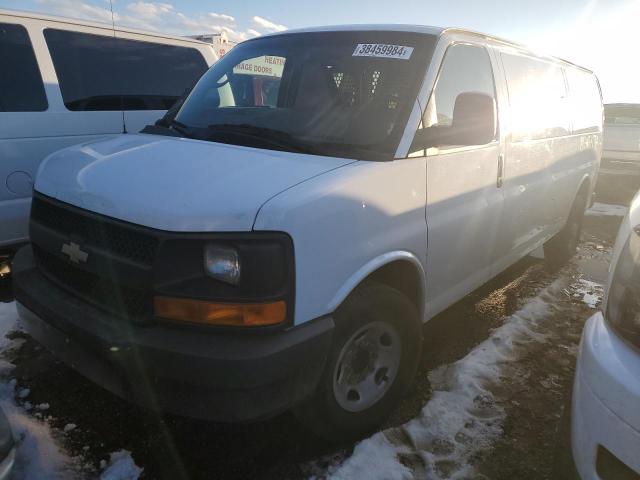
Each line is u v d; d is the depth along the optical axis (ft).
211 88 11.09
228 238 6.22
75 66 14.76
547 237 15.37
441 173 8.98
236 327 6.26
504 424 9.05
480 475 7.86
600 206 28.43
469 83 10.21
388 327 8.38
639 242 5.83
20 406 8.99
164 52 17.17
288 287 6.43
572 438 5.98
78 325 6.94
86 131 14.67
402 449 8.32
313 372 6.89
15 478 7.36
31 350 10.70
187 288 6.36
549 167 13.89
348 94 9.28
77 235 7.34
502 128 10.97
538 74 13.42
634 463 5.09
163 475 7.64
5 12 13.62
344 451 8.32
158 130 10.11
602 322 6.07
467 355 11.21
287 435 8.64
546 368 10.94
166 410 6.64
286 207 6.39
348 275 7.22
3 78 13.24
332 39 10.34
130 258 6.70
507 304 14.35
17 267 8.60
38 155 13.64
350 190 7.21
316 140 8.55
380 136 8.39
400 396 9.11
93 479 7.52
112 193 7.12
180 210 6.42
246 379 6.14
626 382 5.21
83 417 8.80
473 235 10.26
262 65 10.75
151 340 6.37
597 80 19.56
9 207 13.06
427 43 9.41
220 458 8.05
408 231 8.29
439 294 9.79
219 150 8.18
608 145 33.86
